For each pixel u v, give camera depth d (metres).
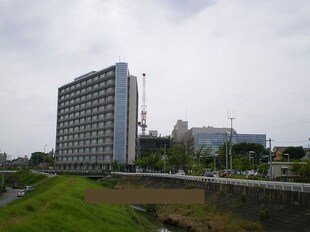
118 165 152.25
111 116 163.25
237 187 50.25
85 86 179.12
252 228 37.53
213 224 42.06
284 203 37.88
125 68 163.12
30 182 113.69
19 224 18.03
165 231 41.81
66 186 44.97
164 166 118.44
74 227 21.73
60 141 197.12
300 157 130.75
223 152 116.19
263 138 186.00
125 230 29.58
